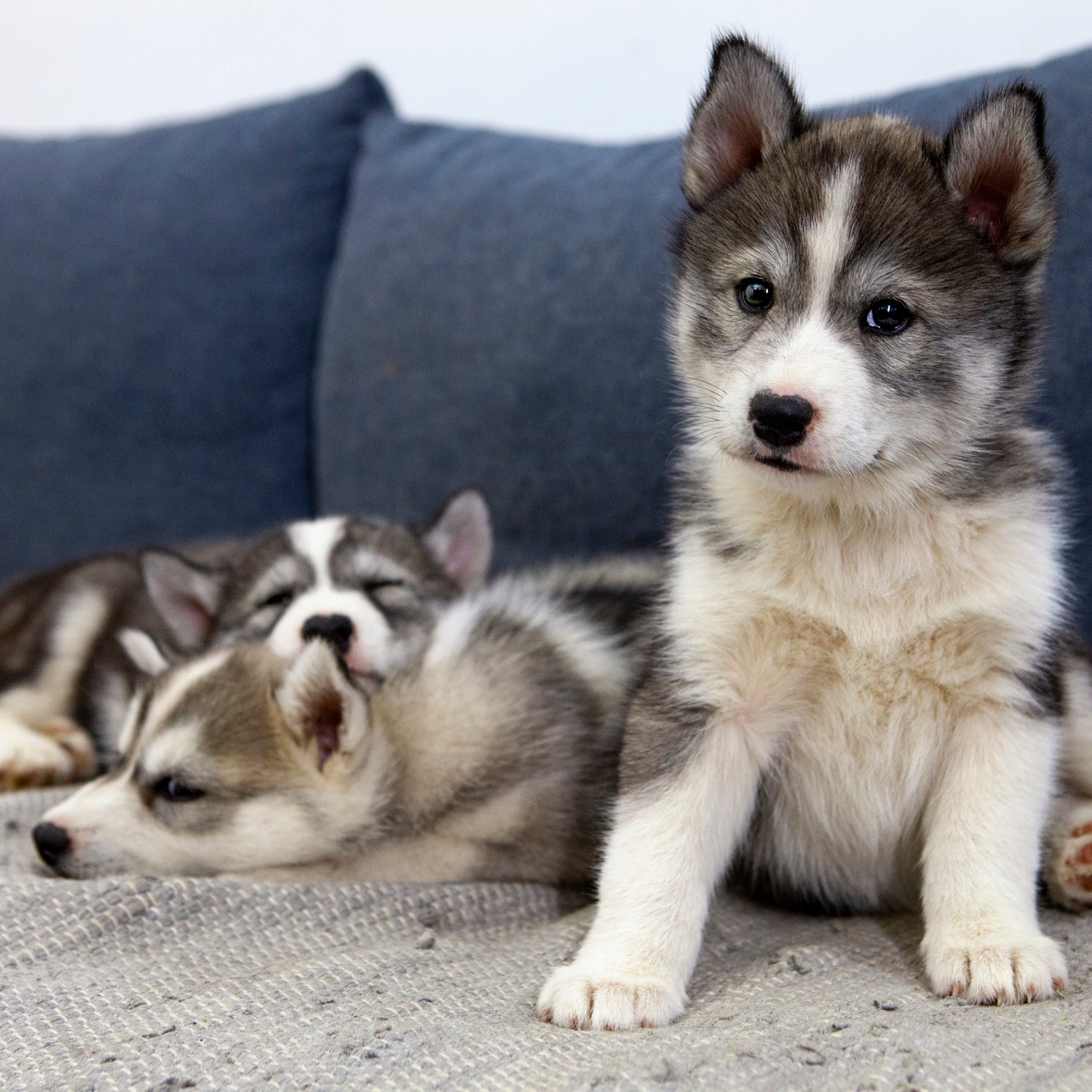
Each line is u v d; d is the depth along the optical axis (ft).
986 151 2.61
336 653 2.95
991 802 2.57
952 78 3.60
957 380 2.60
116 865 2.90
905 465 2.60
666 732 2.64
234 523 4.09
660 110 4.21
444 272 3.77
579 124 4.39
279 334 4.11
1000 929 2.48
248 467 4.12
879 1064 2.23
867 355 2.58
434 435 3.77
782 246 2.64
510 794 2.96
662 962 2.48
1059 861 2.68
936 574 2.61
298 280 4.13
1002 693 2.60
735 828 2.68
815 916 2.83
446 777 2.97
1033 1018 2.35
